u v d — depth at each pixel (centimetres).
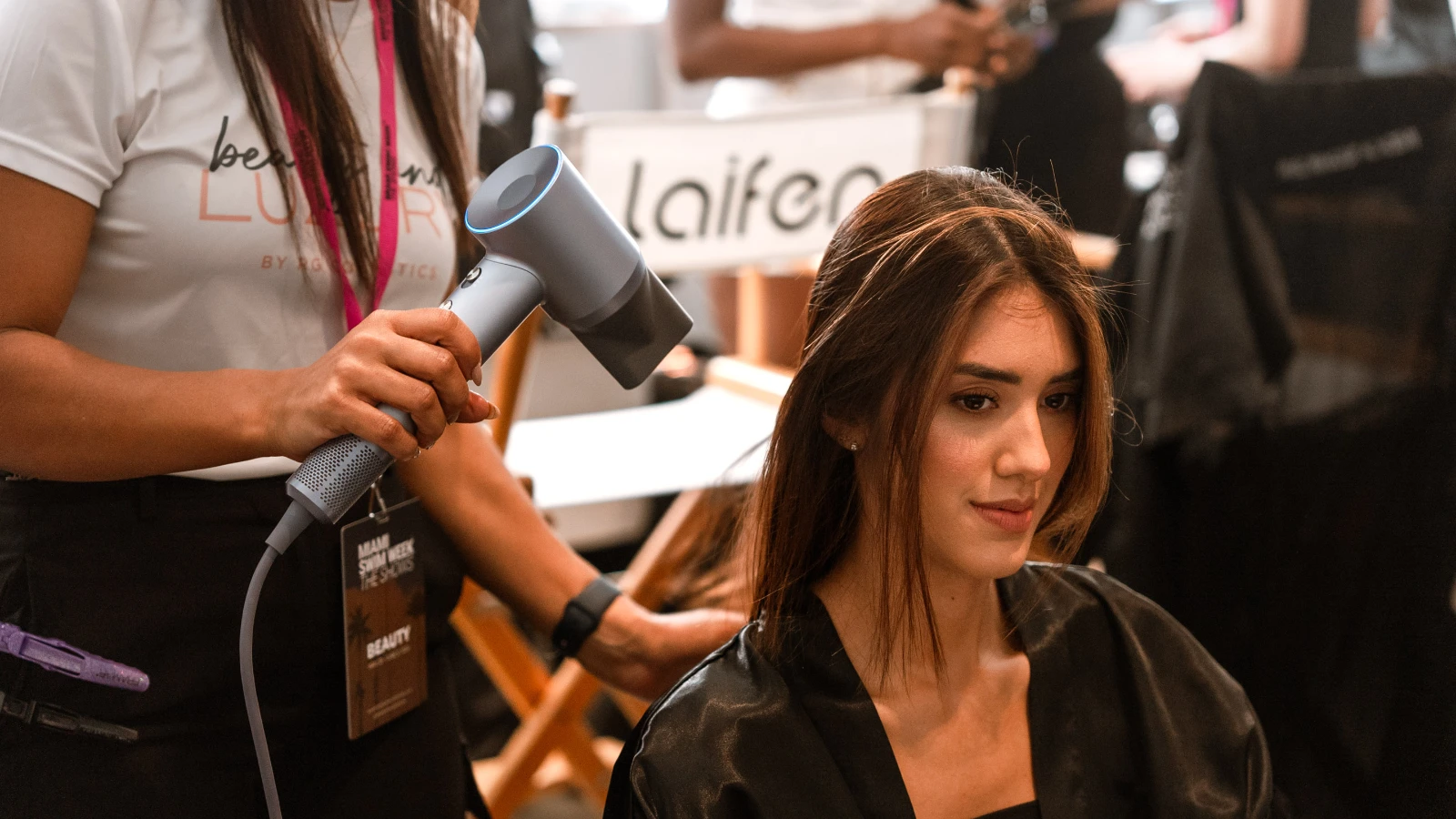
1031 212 81
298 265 86
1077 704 91
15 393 74
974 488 78
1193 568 163
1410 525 156
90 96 75
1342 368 154
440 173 98
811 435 85
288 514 72
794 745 83
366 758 96
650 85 362
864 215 83
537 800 206
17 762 82
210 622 85
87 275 81
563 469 154
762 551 89
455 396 72
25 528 81
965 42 181
